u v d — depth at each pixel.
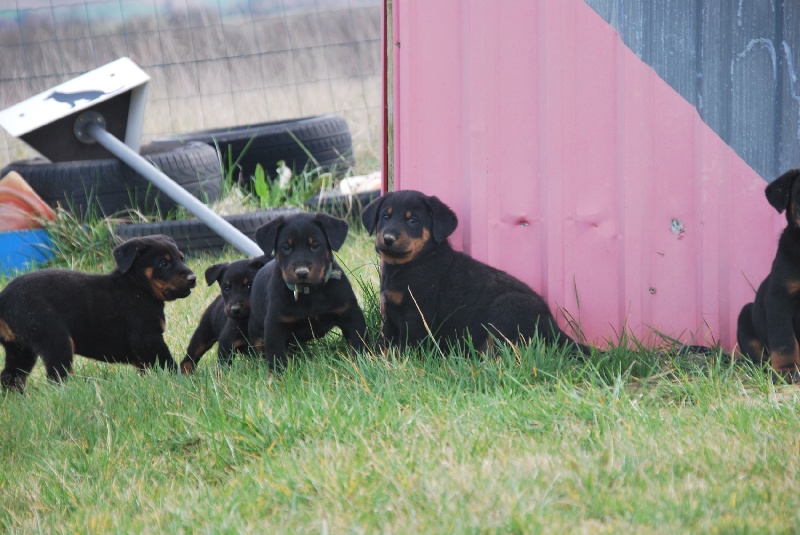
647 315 8.81
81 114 13.88
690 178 8.62
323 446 6.71
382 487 5.90
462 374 7.82
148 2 26.67
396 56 9.28
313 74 25.27
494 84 8.96
